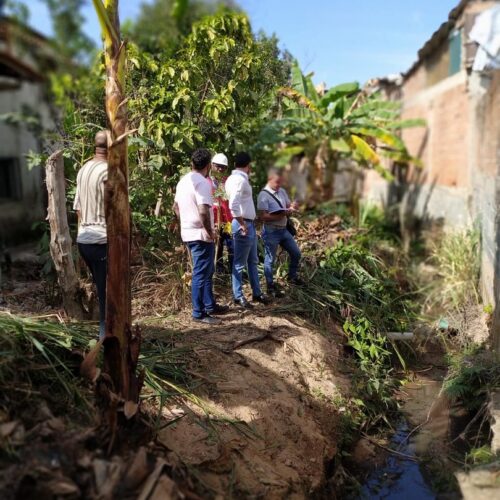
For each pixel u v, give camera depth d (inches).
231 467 145.1
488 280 263.9
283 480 149.7
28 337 145.1
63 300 202.7
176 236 256.1
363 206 488.1
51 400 135.6
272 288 249.3
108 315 132.1
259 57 263.4
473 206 320.5
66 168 259.4
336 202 467.5
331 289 260.8
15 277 276.8
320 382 203.8
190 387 168.2
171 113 250.7
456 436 192.9
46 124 427.8
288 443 165.6
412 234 452.1
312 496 155.5
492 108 283.9
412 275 345.7
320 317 241.0
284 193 250.5
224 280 259.6
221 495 134.1
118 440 123.6
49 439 119.0
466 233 308.2
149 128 246.2
